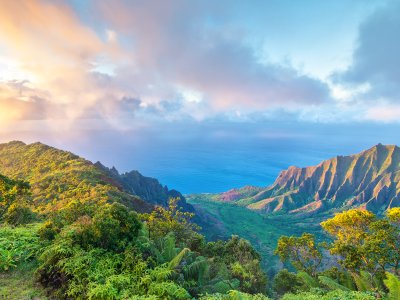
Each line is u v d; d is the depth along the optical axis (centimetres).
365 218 2647
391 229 2275
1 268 1174
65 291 1030
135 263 1198
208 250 2839
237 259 2812
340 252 2386
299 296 1834
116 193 5684
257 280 2286
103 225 1301
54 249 1169
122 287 1065
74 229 1316
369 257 2212
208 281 1494
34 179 8275
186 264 1445
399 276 2189
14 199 2488
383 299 1554
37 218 2378
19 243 1346
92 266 1134
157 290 1053
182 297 1072
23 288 1056
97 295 984
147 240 1454
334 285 1836
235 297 1168
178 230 2511
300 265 2898
